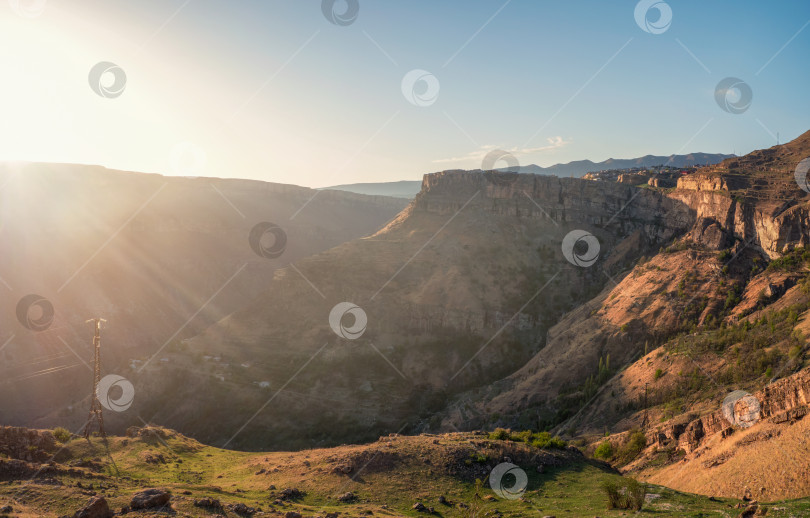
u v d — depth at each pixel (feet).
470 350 652.89
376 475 156.46
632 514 118.62
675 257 561.84
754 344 326.85
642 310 506.07
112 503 111.65
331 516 118.42
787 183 600.80
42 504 108.99
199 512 110.32
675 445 224.74
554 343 558.56
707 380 325.42
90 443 179.32
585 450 298.35
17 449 149.07
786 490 132.57
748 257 525.75
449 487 151.84
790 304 379.76
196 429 544.21
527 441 197.98
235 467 182.29
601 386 426.92
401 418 530.68
